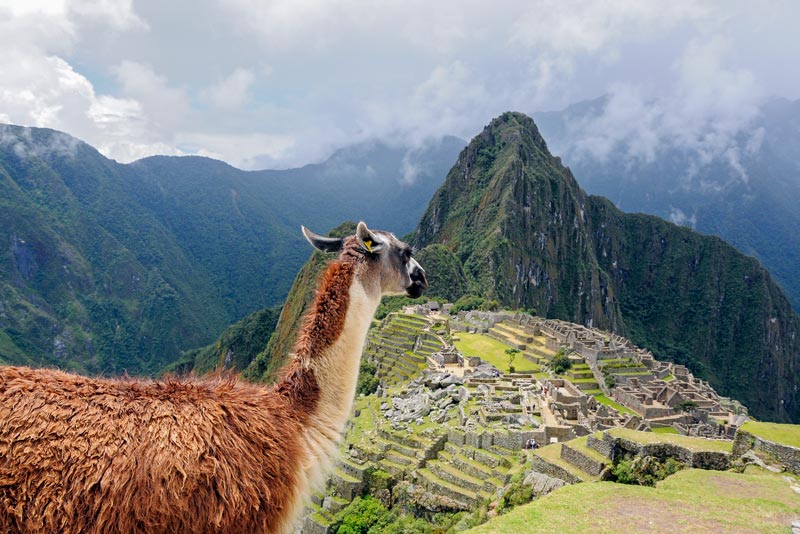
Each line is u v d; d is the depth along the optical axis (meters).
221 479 2.90
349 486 22.97
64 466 2.60
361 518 21.33
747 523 8.89
